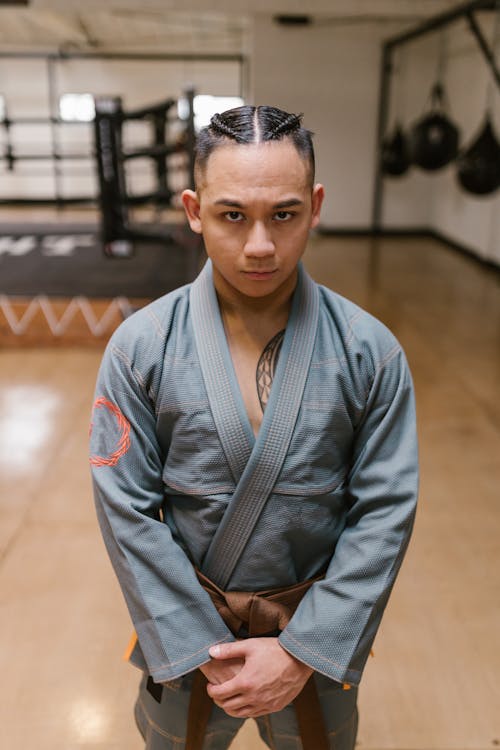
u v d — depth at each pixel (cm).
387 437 87
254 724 166
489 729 166
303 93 805
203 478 86
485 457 301
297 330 85
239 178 72
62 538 241
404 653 189
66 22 826
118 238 500
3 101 1048
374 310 530
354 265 694
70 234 730
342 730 104
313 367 85
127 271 538
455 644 193
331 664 83
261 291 79
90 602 209
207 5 494
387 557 85
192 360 85
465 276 655
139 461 87
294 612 91
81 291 461
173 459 88
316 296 88
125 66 1038
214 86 1052
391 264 704
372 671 183
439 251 780
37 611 205
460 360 422
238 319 86
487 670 184
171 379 85
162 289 475
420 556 230
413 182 859
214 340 85
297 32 781
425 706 172
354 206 860
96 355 430
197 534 89
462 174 524
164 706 101
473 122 730
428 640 194
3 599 209
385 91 805
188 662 85
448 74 797
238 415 83
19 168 1073
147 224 723
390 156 774
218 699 84
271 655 84
